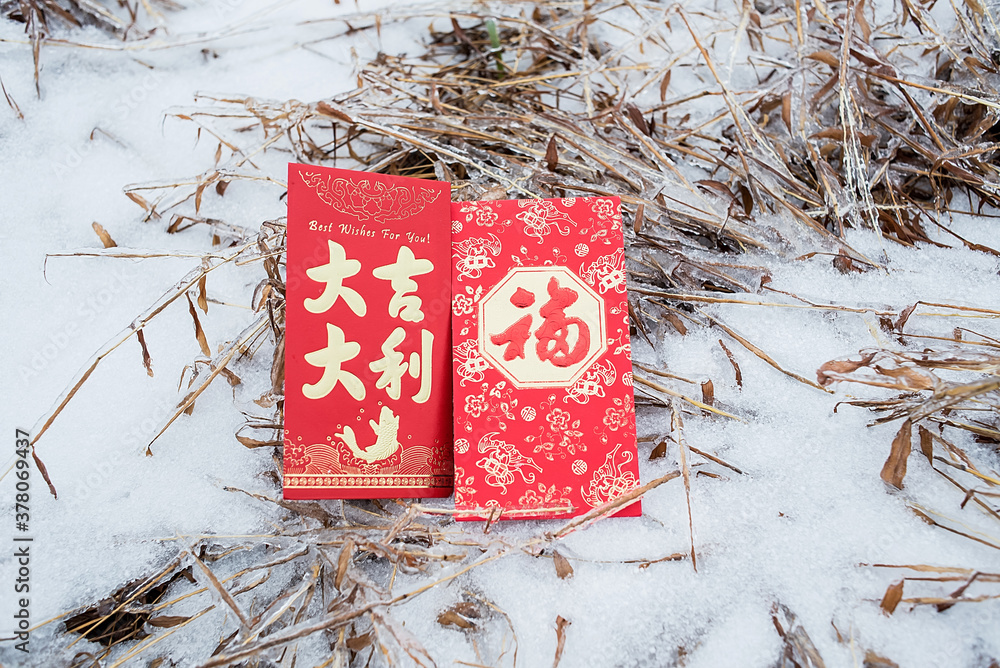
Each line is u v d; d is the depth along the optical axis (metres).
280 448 0.51
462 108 0.61
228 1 0.63
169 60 0.61
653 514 0.49
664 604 0.46
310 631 0.43
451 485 0.50
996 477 0.48
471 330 0.50
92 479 0.50
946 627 0.44
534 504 0.49
